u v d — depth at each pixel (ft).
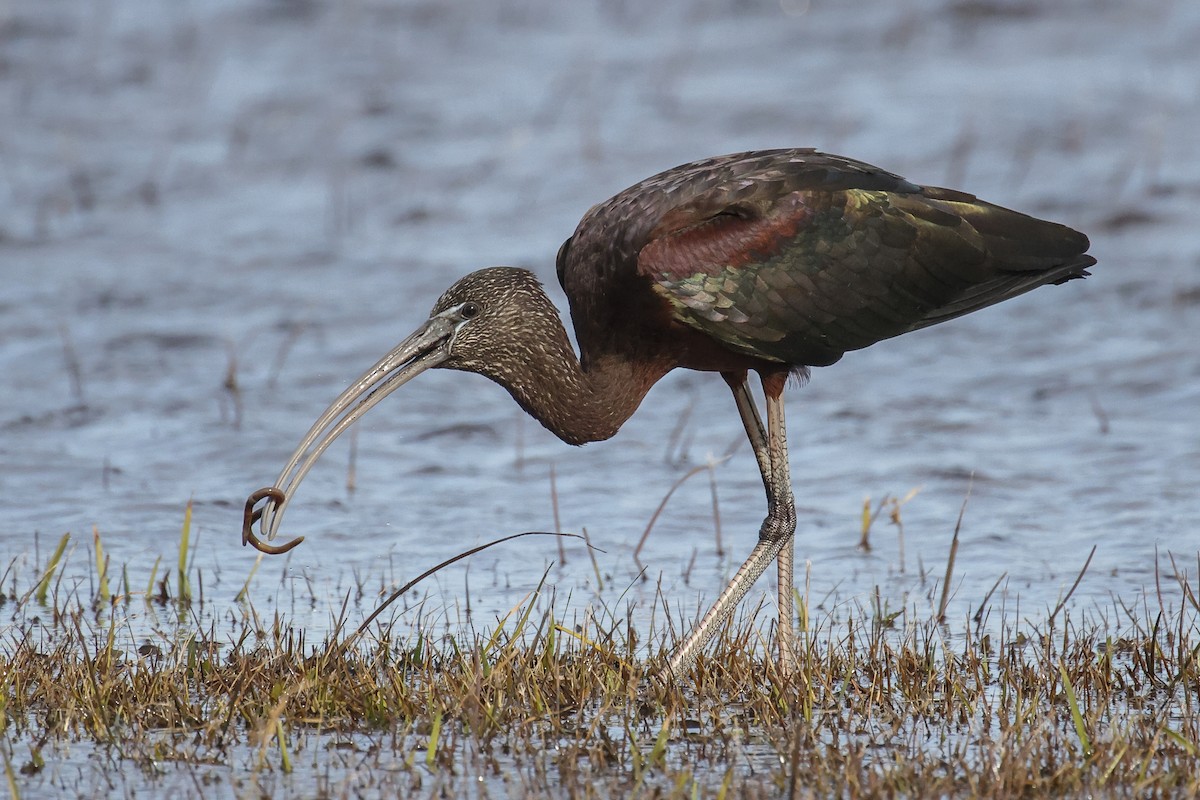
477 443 49.52
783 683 29.94
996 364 55.31
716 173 35.22
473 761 27.07
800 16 98.84
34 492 44.50
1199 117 80.12
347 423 33.27
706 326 34.42
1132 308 59.31
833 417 51.24
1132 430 48.93
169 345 56.80
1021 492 44.42
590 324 34.81
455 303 33.78
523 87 87.92
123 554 40.22
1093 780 25.75
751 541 41.65
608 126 80.89
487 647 30.60
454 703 28.99
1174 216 67.87
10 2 103.19
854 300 35.19
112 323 58.75
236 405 51.26
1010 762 25.90
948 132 78.23
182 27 99.35
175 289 62.34
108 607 36.35
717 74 88.89
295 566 39.63
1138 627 33.01
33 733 28.40
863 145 76.79
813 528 42.60
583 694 29.63
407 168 76.89
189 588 37.22
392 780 26.35
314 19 101.04
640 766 26.35
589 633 34.81
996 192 71.00
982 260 35.94
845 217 35.04
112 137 81.87
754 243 34.42
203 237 68.69
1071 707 27.50
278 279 63.67
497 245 67.46
